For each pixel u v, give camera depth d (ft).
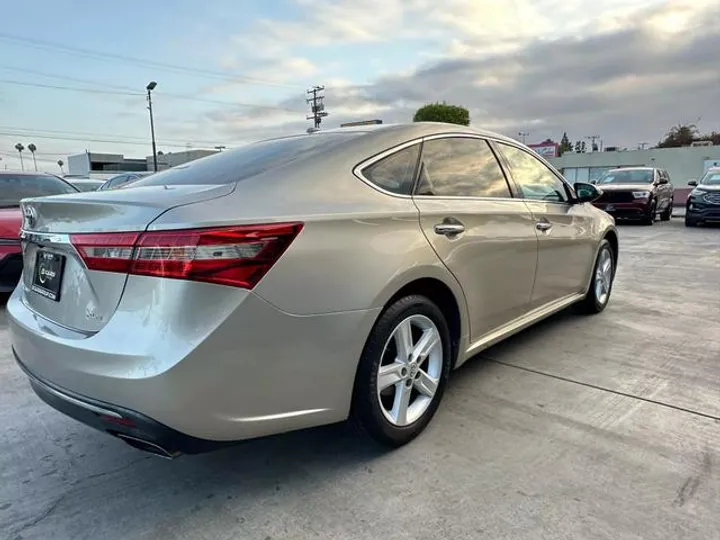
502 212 9.77
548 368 11.06
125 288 5.83
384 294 7.08
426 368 8.41
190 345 5.49
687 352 11.94
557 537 5.97
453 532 6.09
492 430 8.43
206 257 5.59
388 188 7.82
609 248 15.49
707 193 42.65
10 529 6.28
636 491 6.76
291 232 6.15
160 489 7.09
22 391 10.25
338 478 7.25
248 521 6.40
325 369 6.57
